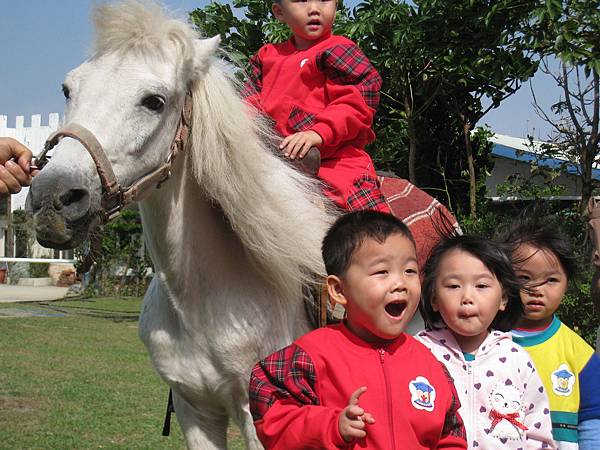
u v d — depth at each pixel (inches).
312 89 119.5
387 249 76.5
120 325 426.0
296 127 117.1
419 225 123.1
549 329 101.5
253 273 102.4
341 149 117.3
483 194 367.2
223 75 102.4
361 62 117.8
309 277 104.7
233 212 97.7
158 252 99.6
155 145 91.6
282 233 99.3
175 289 99.1
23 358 306.0
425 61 319.9
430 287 91.4
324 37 123.5
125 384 261.9
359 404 75.3
